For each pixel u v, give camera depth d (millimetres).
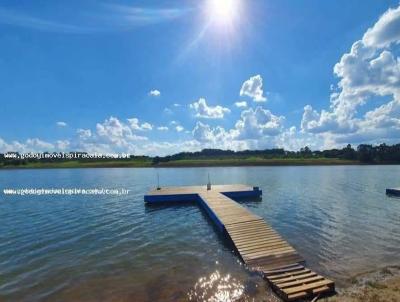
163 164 135250
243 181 56375
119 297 10812
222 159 151875
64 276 12766
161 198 31203
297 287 10578
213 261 14039
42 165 136500
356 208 27312
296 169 98875
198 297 10656
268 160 140625
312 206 28516
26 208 30406
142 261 14336
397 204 29250
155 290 11281
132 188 48750
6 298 10977
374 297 10156
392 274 12211
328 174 72188
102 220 23812
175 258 14641
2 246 17141
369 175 67812
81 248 16531
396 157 130375
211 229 20141
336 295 10367
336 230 19422
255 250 14398
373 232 18844
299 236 18016
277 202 31016
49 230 20797
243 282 11672
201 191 33688
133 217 24750
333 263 13531
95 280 12305
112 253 15586
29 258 15039
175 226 21266
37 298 10922
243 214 20781
